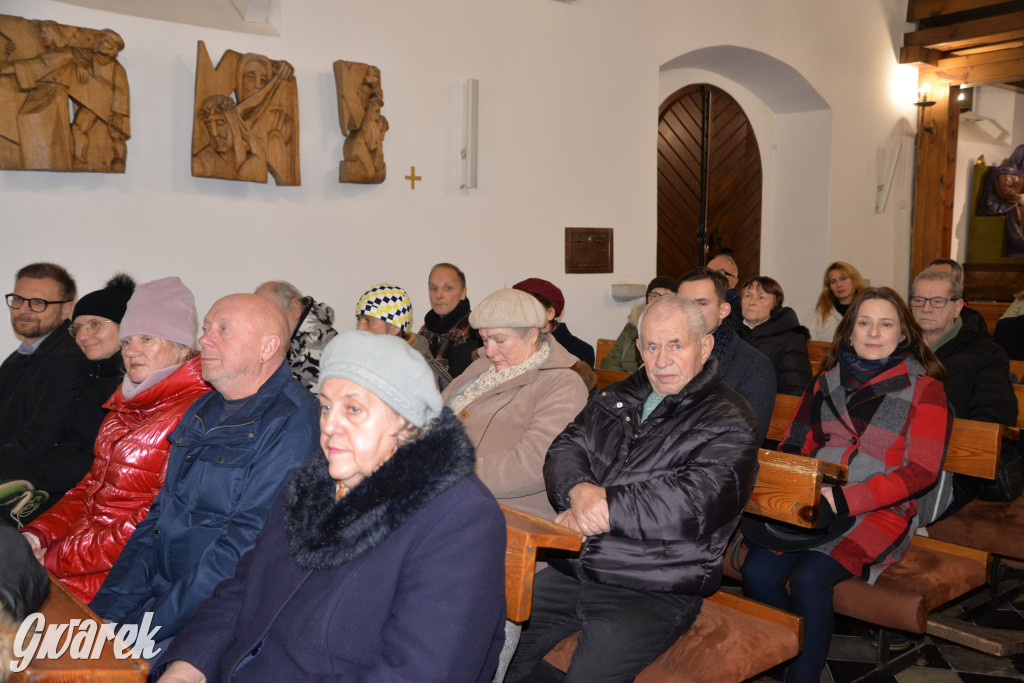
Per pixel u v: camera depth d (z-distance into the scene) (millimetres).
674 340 2117
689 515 1936
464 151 4809
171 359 2279
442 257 4820
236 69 3963
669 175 6715
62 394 2871
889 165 7668
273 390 1981
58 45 3518
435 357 4328
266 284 3150
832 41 6961
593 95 5457
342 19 4332
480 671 1438
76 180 3680
